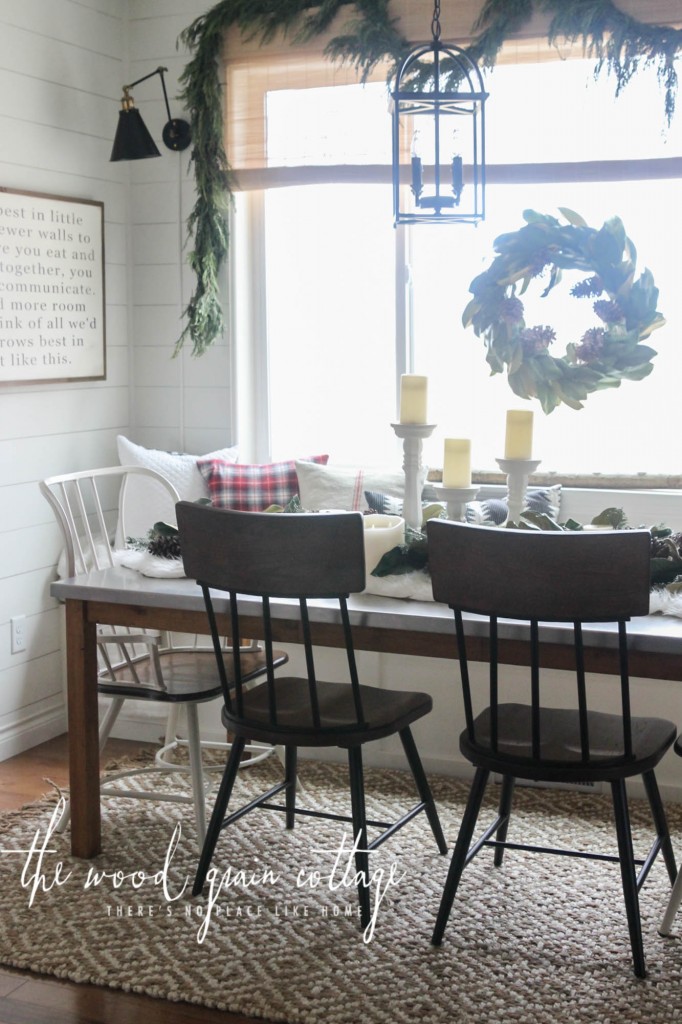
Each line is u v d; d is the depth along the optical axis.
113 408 4.31
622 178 3.71
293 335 4.36
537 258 2.35
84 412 4.14
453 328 4.15
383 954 2.44
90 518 4.18
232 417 4.28
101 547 4.10
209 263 4.10
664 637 2.21
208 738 3.83
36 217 3.79
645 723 2.50
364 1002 2.25
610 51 3.64
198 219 4.11
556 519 3.88
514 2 3.67
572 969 2.37
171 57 4.18
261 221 4.30
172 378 4.35
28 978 2.38
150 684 2.83
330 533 2.29
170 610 2.70
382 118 3.93
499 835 2.86
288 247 4.31
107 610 2.77
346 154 3.98
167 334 4.34
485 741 2.39
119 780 3.47
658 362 3.92
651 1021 2.18
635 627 2.29
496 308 2.39
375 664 3.55
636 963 2.34
